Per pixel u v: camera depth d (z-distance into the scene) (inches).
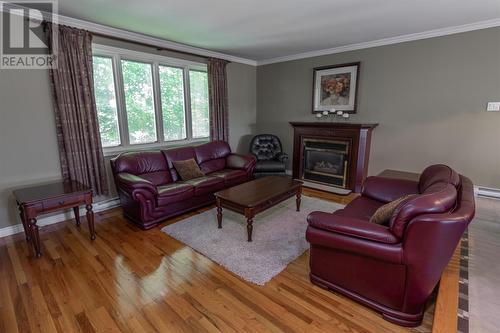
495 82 132.6
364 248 64.6
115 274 87.1
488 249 93.5
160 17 120.6
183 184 136.3
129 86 153.6
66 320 67.9
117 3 104.3
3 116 109.8
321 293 77.7
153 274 87.2
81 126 128.8
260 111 238.5
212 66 190.1
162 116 171.6
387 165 172.6
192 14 116.6
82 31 124.6
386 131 170.1
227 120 208.1
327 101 193.0
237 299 75.6
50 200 97.3
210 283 82.7
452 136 147.9
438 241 56.2
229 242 107.7
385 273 65.1
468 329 57.0
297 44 171.9
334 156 184.4
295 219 130.0
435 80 148.9
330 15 119.7
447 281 73.3
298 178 204.1
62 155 126.3
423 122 155.9
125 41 145.3
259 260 94.7
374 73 169.3
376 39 161.0
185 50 174.2
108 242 108.7
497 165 137.7
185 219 131.2
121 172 130.9
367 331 64.2
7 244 107.3
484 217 121.3
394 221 60.7
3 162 111.8
